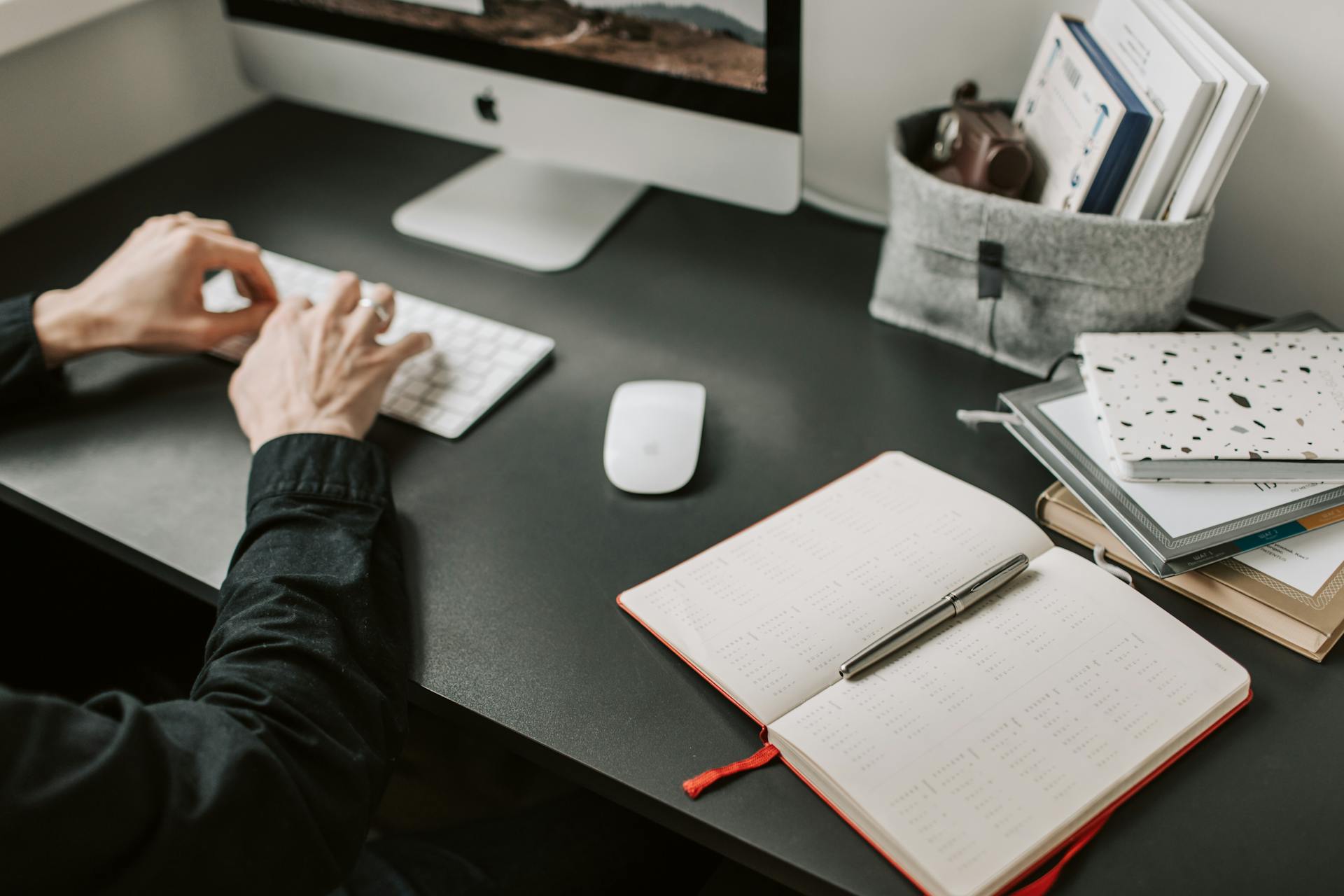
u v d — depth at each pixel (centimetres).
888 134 97
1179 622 58
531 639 62
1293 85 76
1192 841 50
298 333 76
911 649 57
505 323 90
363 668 58
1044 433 66
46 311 82
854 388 81
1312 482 62
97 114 113
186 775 46
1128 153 69
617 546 68
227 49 124
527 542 69
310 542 62
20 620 101
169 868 45
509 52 91
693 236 101
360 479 68
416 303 91
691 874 74
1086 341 70
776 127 81
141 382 84
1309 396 65
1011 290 77
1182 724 53
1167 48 67
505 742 58
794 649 58
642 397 76
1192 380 67
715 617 60
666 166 90
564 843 72
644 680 59
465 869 70
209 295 91
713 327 89
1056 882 49
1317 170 78
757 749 55
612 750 55
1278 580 59
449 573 67
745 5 76
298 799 49
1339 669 58
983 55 89
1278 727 55
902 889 48
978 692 54
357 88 104
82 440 78
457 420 78
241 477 75
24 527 98
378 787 55
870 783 50
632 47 84
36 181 110
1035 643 57
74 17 102
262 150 118
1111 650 56
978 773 51
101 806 43
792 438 77
